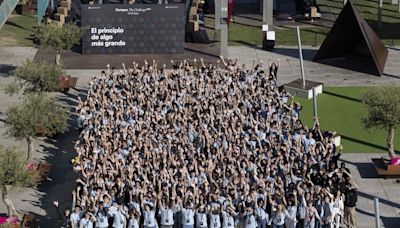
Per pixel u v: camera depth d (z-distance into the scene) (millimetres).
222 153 46500
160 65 71250
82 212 41875
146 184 43000
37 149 54344
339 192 43188
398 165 50000
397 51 75812
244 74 59375
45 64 58594
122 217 42000
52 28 67312
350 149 54938
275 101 54562
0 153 43375
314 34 80562
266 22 75812
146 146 46812
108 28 73375
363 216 46188
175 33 73812
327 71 70188
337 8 90125
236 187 42906
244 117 51438
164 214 42188
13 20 83125
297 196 42469
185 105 53719
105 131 49000
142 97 54250
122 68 70500
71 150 54312
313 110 61844
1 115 59656
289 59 73062
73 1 83375
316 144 48156
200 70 60344
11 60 71688
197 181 44000
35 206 47125
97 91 55812
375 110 50281
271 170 44469
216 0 78812
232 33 80375
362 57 71875
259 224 42125
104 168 44469
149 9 73312
